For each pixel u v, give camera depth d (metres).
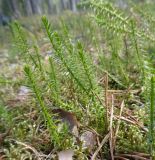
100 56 0.30
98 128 0.21
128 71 0.30
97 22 0.28
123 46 0.33
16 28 0.24
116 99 0.25
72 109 0.22
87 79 0.20
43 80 0.23
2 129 0.24
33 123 0.24
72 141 0.19
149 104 0.17
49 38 0.20
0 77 0.28
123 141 0.20
